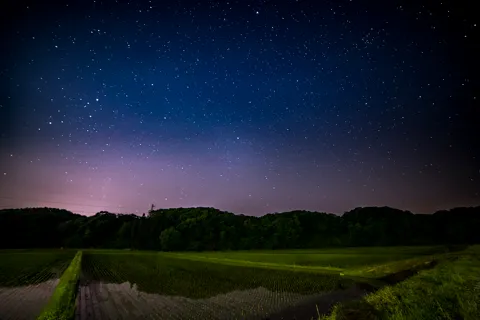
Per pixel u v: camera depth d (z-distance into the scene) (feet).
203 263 149.48
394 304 40.22
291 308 58.18
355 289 80.38
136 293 71.67
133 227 307.37
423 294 44.04
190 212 347.15
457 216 332.60
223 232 297.12
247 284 87.40
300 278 100.78
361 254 184.75
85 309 56.44
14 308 57.26
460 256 132.26
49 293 70.38
